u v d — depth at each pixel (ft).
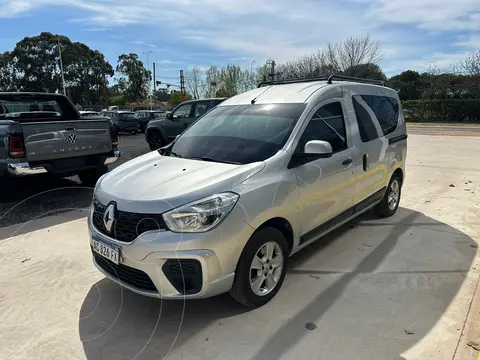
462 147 44.83
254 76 160.56
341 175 12.42
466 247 13.85
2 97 21.54
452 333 8.76
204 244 8.36
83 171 21.56
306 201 10.91
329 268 12.23
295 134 11.03
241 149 11.10
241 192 9.06
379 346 8.35
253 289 9.59
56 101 24.49
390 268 12.20
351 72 114.32
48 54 177.17
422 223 16.56
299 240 11.02
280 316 9.55
